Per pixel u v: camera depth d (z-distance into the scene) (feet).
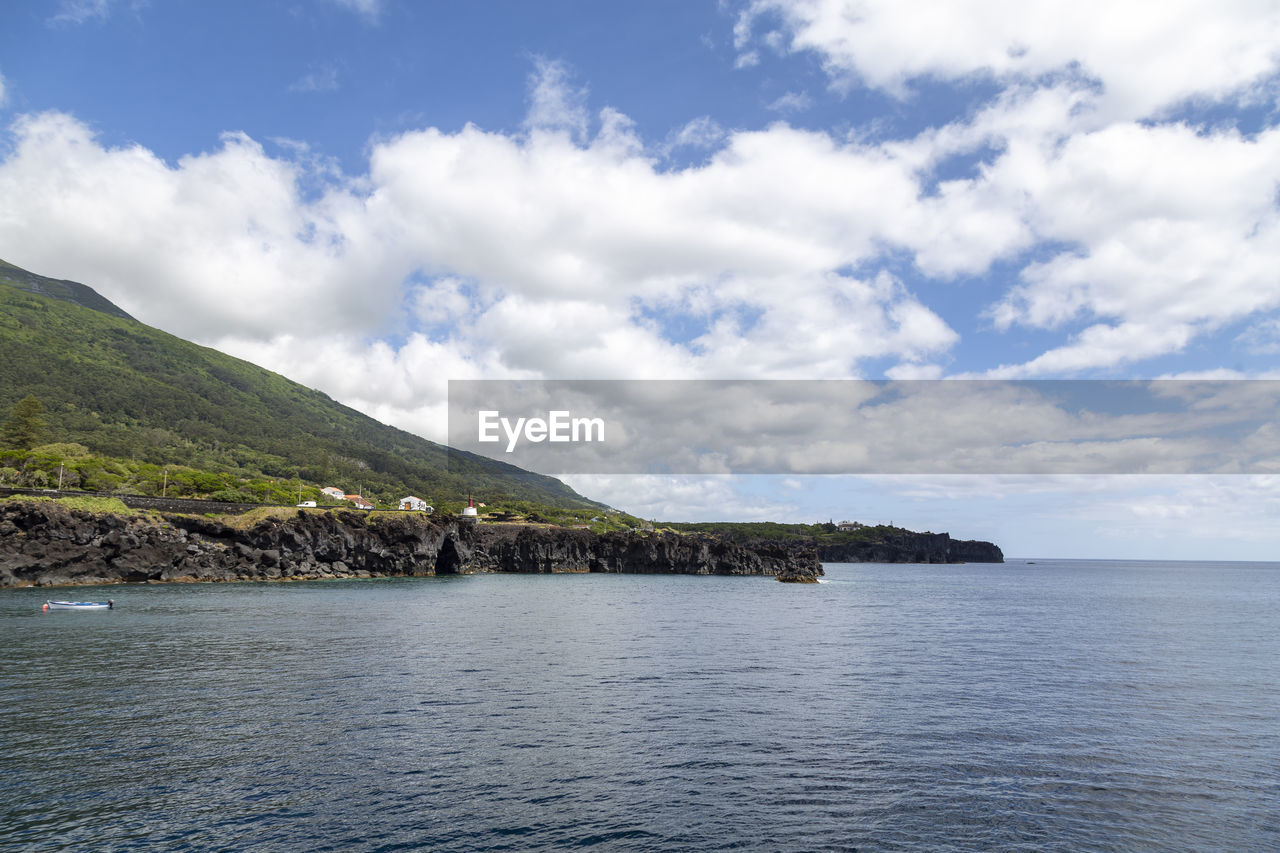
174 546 407.23
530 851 67.15
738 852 67.92
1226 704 130.41
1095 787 86.22
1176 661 181.27
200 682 135.13
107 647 174.91
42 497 378.94
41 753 92.12
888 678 151.43
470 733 103.65
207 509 456.04
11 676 139.33
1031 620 292.61
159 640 186.60
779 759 94.73
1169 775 90.63
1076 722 115.85
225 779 84.02
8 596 302.66
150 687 130.41
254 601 302.25
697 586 517.55
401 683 136.56
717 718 114.73
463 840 69.31
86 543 370.32
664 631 229.25
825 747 100.17
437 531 588.09
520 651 178.19
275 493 622.54
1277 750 101.71
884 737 105.60
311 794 79.87
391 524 548.31
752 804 79.46
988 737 106.42
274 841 68.39
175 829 70.59
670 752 96.89
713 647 194.08
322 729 104.42
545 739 101.50
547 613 282.77
